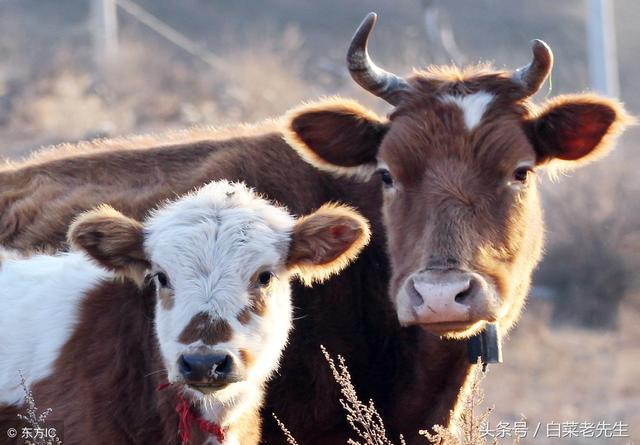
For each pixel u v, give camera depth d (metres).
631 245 30.34
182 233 10.42
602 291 29.22
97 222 10.61
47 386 11.09
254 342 10.23
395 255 11.10
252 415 11.05
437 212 10.77
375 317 12.05
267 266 10.49
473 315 10.30
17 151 27.64
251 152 12.55
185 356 9.84
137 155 13.12
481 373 11.37
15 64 38.12
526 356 24.62
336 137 11.91
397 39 54.66
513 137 11.09
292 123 11.88
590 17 39.78
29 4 54.12
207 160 12.69
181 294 10.20
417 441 11.95
